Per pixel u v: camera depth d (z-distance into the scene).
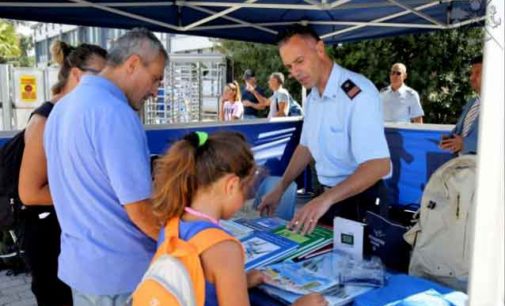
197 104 8.78
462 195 1.27
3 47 16.11
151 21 3.78
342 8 3.73
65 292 2.06
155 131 4.32
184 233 0.95
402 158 4.38
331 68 1.83
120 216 1.33
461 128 3.25
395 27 4.45
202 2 3.51
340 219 1.51
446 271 1.29
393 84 5.06
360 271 1.26
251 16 4.10
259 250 1.47
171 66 8.50
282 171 5.35
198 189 0.98
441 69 7.58
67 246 1.39
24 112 6.86
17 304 3.05
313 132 1.95
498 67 0.74
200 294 0.90
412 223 1.63
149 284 0.91
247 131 4.95
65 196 1.37
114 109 1.27
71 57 1.84
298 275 1.29
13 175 1.89
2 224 1.95
